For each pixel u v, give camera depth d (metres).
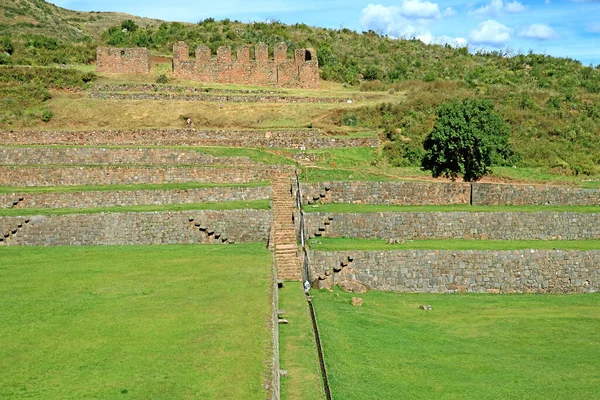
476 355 36.78
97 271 41.41
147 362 25.27
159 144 69.62
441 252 49.62
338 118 79.06
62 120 73.88
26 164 62.34
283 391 27.08
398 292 48.97
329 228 54.94
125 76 86.25
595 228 56.66
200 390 22.75
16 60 92.00
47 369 24.69
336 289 48.16
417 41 136.38
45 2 165.62
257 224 53.03
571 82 104.94
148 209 53.28
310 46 116.00
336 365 32.69
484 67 116.31
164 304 33.41
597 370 35.19
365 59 117.88
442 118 69.38
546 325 42.44
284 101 82.56
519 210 57.69
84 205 55.25
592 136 80.75
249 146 70.25
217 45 109.31
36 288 36.81
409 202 62.22
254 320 30.52
